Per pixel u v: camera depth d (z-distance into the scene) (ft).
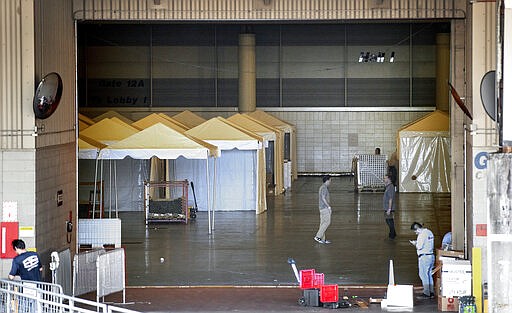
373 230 85.25
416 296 54.85
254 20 60.13
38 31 52.19
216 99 140.15
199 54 140.26
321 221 77.77
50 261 54.19
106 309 37.35
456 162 61.46
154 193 96.48
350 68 142.20
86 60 139.54
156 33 140.15
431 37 141.18
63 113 58.23
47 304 41.52
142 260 68.90
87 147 81.00
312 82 142.31
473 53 53.11
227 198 101.24
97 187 96.22
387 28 141.59
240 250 73.67
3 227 50.96
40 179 52.47
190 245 76.48
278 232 84.23
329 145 143.23
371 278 61.26
